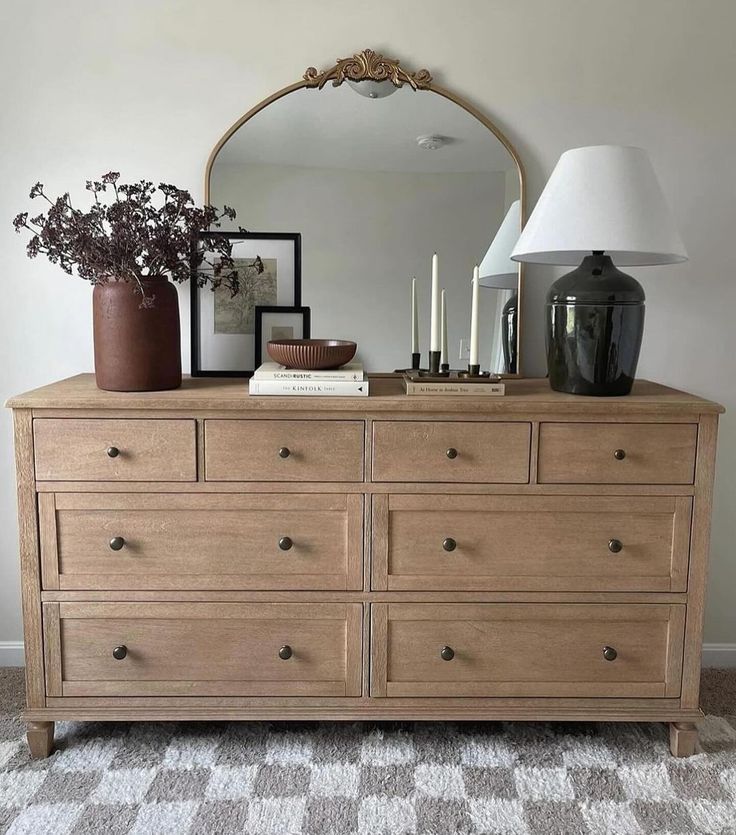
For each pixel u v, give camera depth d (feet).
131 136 6.98
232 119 6.99
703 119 7.11
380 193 7.09
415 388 5.99
